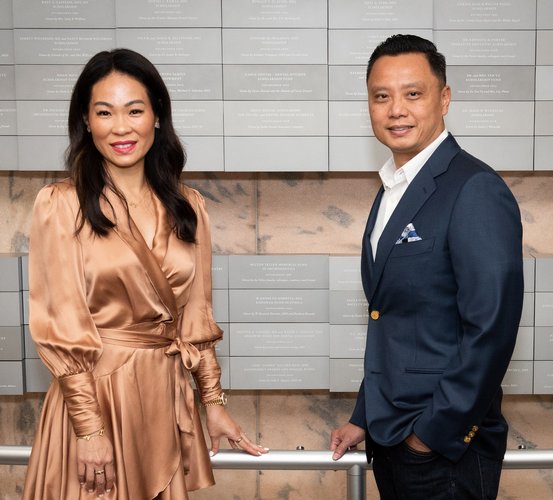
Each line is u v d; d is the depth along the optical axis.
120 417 1.41
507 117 2.03
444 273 1.34
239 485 2.43
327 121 2.02
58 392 1.45
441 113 1.47
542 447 2.37
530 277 2.07
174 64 2.01
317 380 2.14
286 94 2.02
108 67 1.43
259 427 2.37
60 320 1.39
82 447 1.37
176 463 1.48
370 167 2.03
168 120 1.53
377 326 1.46
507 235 1.28
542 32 2.00
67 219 1.41
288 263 2.11
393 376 1.40
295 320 2.12
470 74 2.02
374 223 1.57
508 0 1.99
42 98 2.02
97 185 1.43
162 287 1.45
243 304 2.12
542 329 2.08
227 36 2.00
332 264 2.10
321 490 2.42
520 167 2.04
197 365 1.53
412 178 1.44
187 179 2.29
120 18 1.99
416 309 1.37
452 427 1.29
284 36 2.00
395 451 1.42
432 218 1.35
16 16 2.00
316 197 2.29
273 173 2.29
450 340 1.35
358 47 2.00
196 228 1.55
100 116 1.43
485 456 1.38
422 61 1.42
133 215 1.50
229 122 2.03
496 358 1.26
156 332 1.47
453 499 1.36
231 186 2.29
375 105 1.46
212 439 1.62
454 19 2.01
